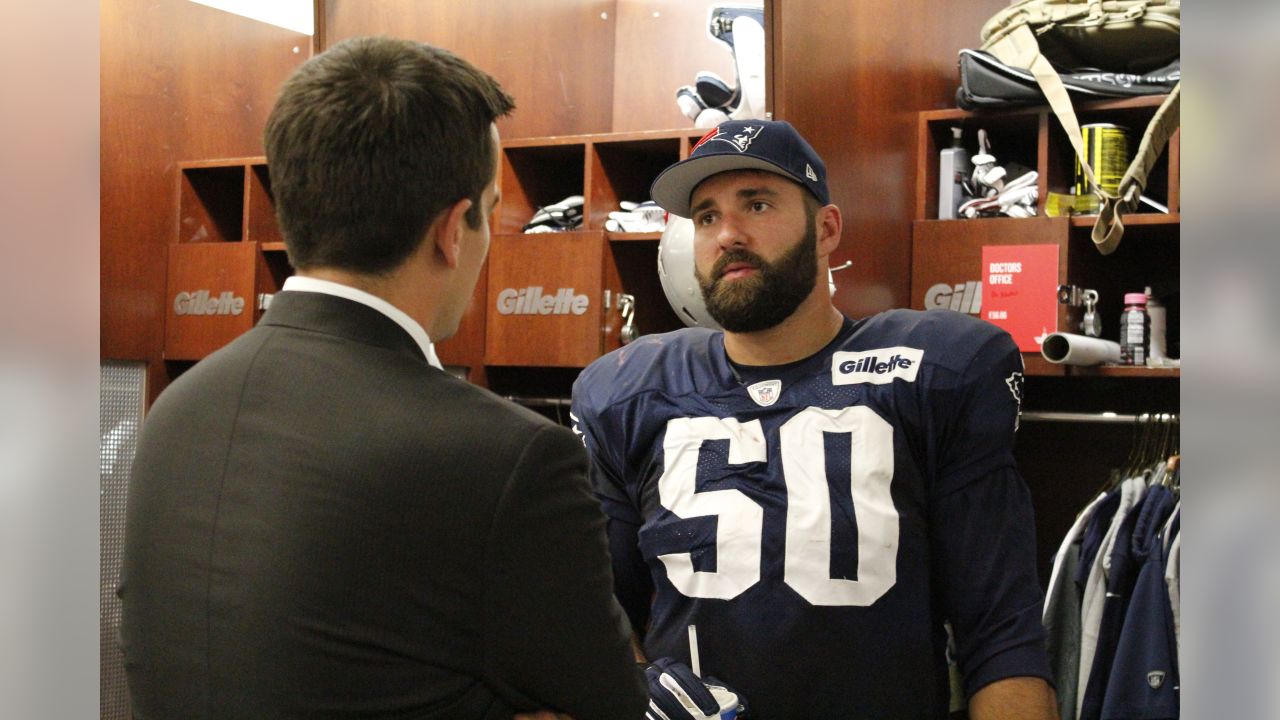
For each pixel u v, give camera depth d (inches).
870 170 96.0
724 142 59.6
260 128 136.5
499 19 128.4
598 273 114.4
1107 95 99.8
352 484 32.2
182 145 127.7
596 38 139.0
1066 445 114.2
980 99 102.2
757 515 58.7
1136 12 98.1
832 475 58.4
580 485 34.8
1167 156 109.7
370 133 34.3
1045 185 102.4
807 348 62.5
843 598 56.6
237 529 33.1
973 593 57.1
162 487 35.1
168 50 125.7
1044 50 103.7
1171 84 98.7
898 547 57.0
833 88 90.2
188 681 33.2
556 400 122.3
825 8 88.8
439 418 33.2
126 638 35.6
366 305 35.1
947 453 59.0
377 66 35.4
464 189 36.0
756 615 57.5
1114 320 112.3
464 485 32.5
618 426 64.3
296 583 31.9
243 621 32.3
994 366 59.6
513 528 32.6
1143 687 87.5
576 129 137.0
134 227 123.1
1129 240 107.7
